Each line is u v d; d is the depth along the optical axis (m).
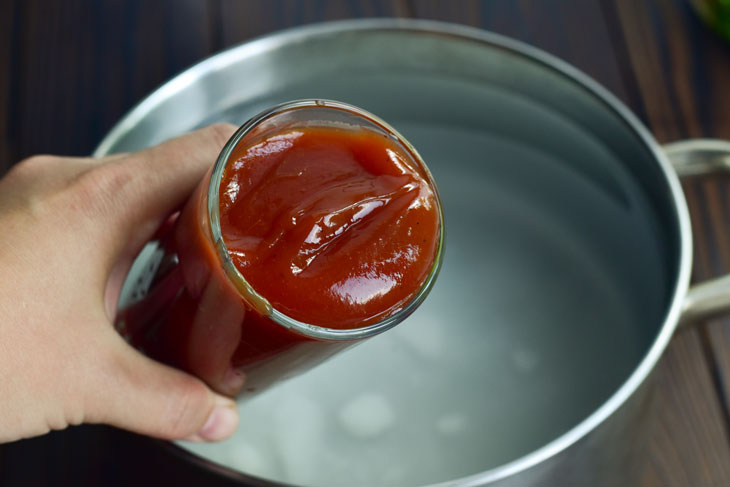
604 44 0.75
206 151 0.54
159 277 0.51
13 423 0.52
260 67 0.64
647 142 0.60
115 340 0.52
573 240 0.68
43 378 0.51
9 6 0.74
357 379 0.63
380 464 0.61
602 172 0.65
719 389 0.66
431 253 0.48
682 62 0.74
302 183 0.48
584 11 0.76
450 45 0.65
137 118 0.60
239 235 0.47
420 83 0.67
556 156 0.67
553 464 0.52
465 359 0.64
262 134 0.48
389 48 0.65
